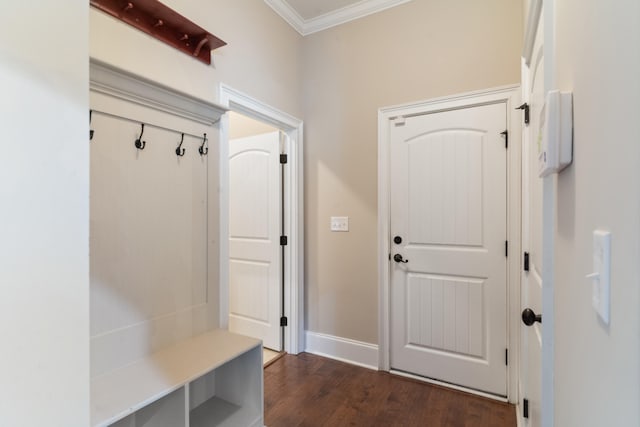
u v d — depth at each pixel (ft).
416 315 7.77
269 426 6.06
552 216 2.89
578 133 2.03
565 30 2.43
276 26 8.28
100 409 3.65
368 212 8.38
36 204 1.96
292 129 8.98
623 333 1.30
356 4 8.32
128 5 4.89
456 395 7.00
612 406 1.42
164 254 5.34
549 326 2.92
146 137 5.07
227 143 6.58
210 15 6.35
